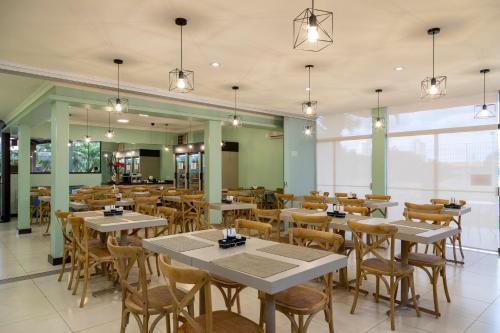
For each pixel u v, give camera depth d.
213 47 3.55
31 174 9.38
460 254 5.13
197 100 6.00
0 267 4.42
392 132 6.87
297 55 3.82
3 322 2.82
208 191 6.74
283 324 2.78
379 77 4.75
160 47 3.53
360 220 3.56
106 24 2.96
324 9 2.70
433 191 6.27
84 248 3.30
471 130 5.82
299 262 1.89
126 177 11.33
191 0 2.56
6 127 8.02
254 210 3.93
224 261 1.90
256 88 5.38
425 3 2.62
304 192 7.98
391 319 2.70
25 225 6.89
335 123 7.92
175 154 11.13
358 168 7.45
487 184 5.62
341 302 3.25
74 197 5.84
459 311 3.03
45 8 2.65
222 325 1.86
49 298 3.34
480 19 2.90
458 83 5.02
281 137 9.05
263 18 2.87
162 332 2.63
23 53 3.68
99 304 3.20
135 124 10.34
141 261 2.02
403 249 2.97
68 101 4.79
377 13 2.78
